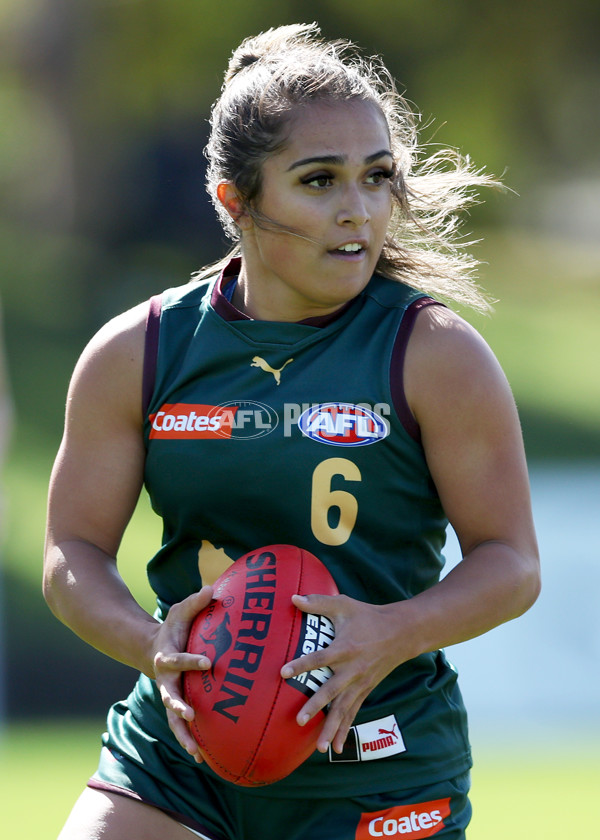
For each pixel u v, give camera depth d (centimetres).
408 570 970
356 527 940
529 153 14488
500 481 927
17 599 4575
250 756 855
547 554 3123
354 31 11188
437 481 944
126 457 989
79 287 10250
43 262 10831
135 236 10900
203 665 860
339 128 905
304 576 891
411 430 931
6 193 12438
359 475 928
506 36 12169
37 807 1961
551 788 2145
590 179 15275
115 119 10988
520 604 918
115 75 10881
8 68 11200
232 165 944
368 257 932
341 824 936
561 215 15550
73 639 4272
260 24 10750
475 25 12031
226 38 10706
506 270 13988
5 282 10212
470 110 12494
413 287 1024
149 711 991
